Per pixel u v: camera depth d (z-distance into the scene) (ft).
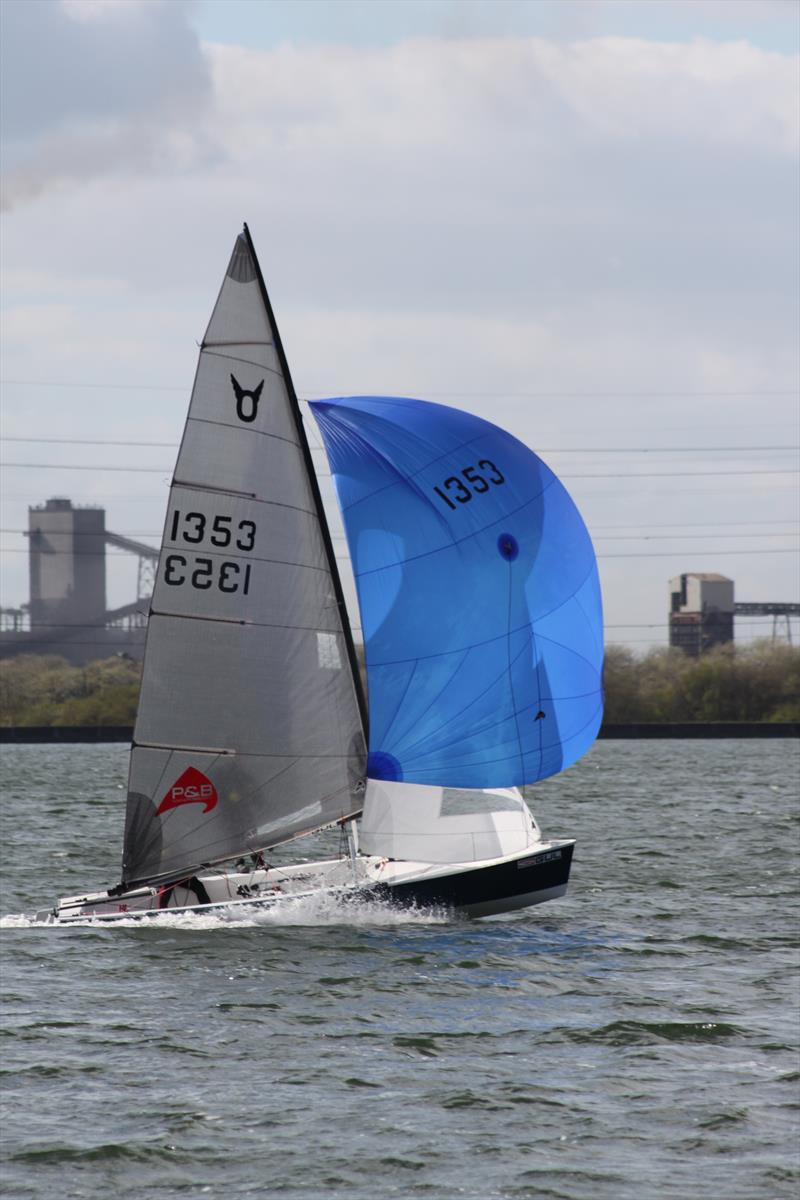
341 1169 207.21
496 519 357.61
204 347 355.97
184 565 356.18
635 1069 251.19
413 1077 246.68
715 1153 212.84
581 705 363.76
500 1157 211.20
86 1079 244.63
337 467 357.20
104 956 330.34
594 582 365.81
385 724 355.36
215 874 374.43
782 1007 292.61
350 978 311.68
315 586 364.38
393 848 355.97
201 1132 220.43
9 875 490.49
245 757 359.46
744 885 464.24
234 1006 290.35
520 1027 277.44
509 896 362.12
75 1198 197.67
